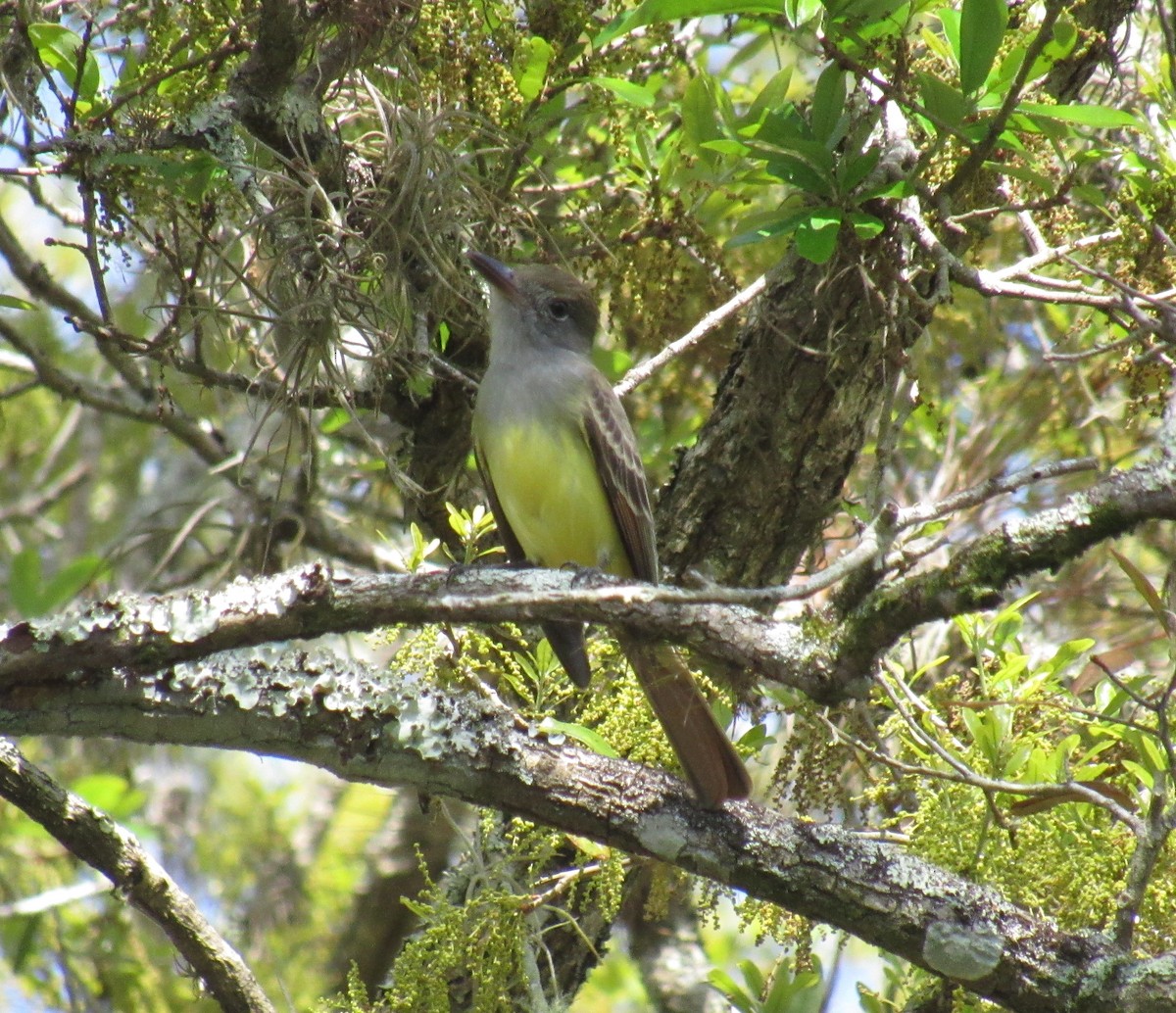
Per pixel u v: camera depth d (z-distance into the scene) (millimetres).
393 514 15320
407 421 12039
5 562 17297
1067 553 6184
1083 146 10297
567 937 10148
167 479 18172
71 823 8648
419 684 8172
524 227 11078
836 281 9883
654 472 14141
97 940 14172
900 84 8383
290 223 9562
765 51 15117
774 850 7820
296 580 7535
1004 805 8453
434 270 9625
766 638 6965
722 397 10727
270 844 16750
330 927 15859
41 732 7680
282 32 9156
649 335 11438
